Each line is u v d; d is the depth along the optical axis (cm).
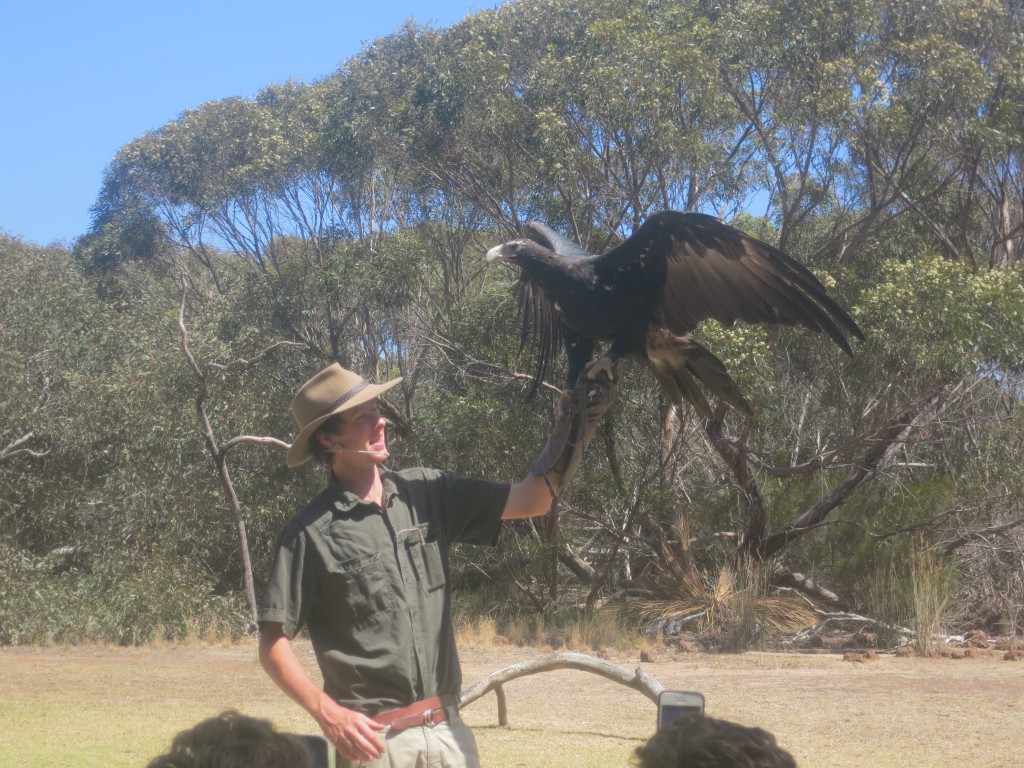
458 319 1941
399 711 322
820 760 731
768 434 1745
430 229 2162
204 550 1791
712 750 185
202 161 2417
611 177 1789
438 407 1919
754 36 1680
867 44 1742
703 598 1578
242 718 198
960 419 1584
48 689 1059
